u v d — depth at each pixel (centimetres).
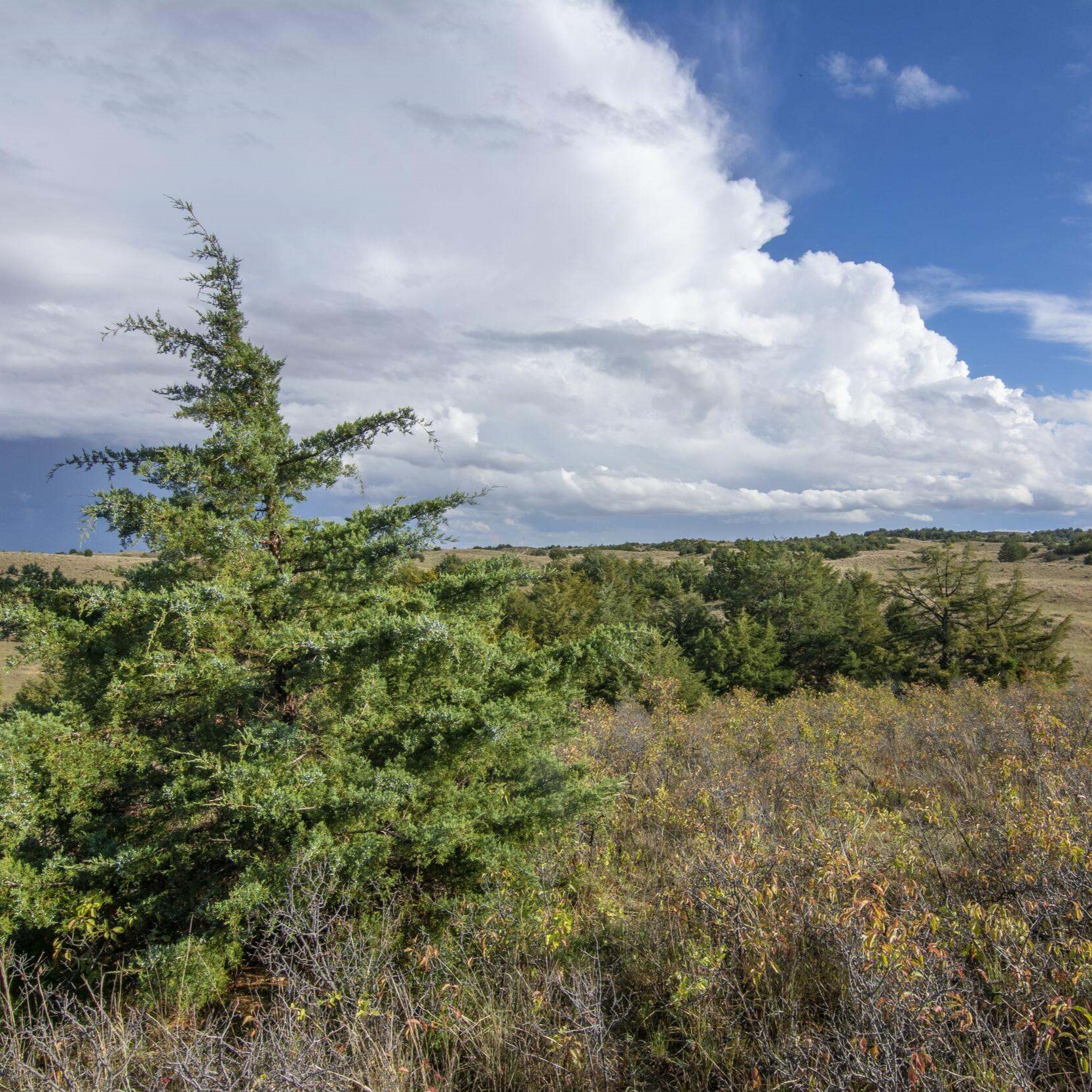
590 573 3941
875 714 1090
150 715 397
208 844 389
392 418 449
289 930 307
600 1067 281
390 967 338
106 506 380
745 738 912
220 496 423
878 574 4609
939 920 324
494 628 528
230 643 403
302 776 355
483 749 437
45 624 362
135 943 369
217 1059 261
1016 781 626
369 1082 260
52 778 339
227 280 442
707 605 3036
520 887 403
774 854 414
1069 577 5812
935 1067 245
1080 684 1978
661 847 551
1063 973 287
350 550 430
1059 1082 264
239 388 456
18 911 318
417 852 386
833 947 323
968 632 2216
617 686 1285
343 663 386
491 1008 306
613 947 387
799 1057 263
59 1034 283
